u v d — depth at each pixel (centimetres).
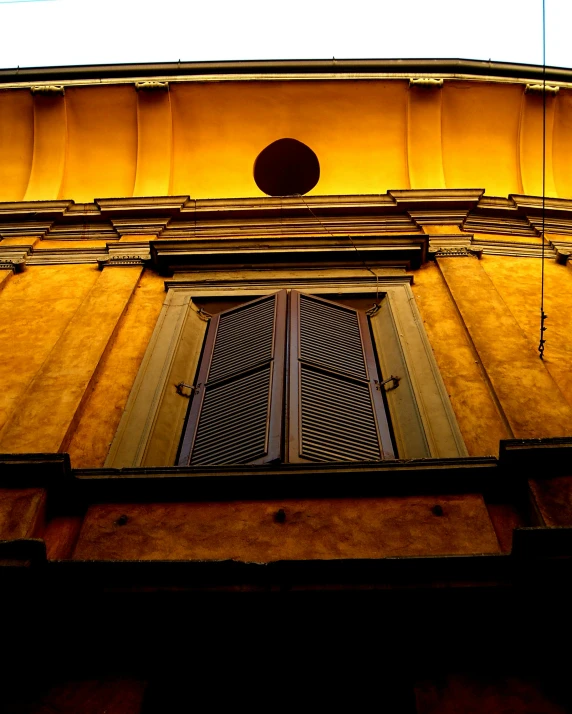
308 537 420
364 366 634
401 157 981
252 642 354
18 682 348
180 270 775
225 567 349
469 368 610
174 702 358
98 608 352
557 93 982
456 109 988
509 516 436
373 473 441
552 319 697
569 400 581
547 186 967
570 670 342
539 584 345
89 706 337
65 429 534
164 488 445
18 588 345
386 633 354
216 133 987
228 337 673
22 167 977
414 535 419
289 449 500
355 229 866
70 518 445
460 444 523
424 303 714
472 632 354
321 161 983
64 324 697
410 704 342
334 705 362
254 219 884
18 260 812
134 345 654
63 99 977
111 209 891
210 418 570
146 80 973
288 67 974
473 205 893
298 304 688
